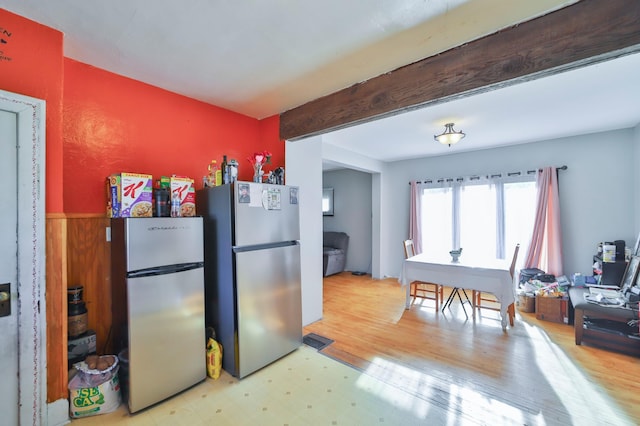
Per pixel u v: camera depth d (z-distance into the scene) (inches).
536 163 167.9
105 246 83.3
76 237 78.5
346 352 104.1
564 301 129.8
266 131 128.0
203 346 85.4
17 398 59.3
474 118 125.6
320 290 138.5
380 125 135.0
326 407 73.7
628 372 89.4
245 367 87.6
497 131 146.6
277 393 79.8
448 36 69.7
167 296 76.8
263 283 93.2
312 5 58.3
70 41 70.1
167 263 77.3
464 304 160.2
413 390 80.8
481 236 186.9
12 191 58.7
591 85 92.7
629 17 52.4
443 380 85.7
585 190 153.3
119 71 85.4
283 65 83.3
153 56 77.5
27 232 60.2
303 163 129.6
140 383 71.5
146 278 72.8
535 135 154.3
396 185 230.7
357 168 205.6
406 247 163.9
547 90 96.7
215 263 93.4
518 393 79.0
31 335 60.6
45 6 57.8
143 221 72.7
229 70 85.7
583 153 153.6
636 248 127.3
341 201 266.7
